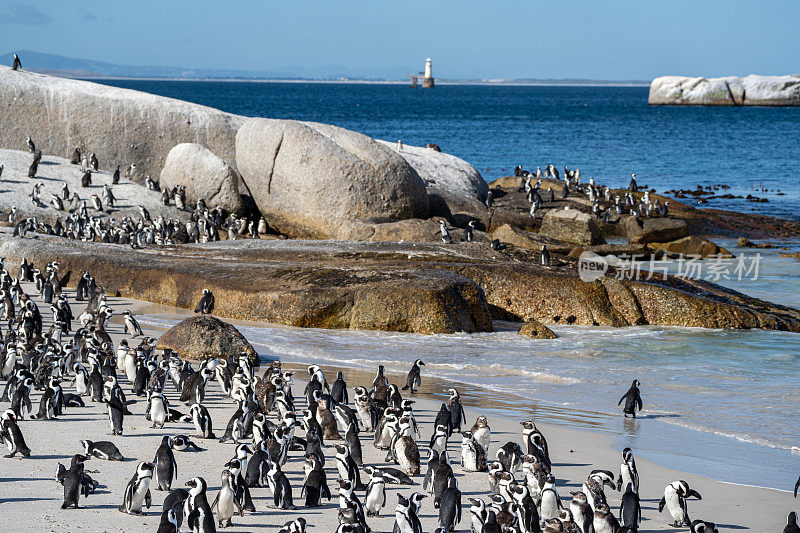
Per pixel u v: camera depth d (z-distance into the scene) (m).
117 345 26.39
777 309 35.66
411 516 12.84
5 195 47.12
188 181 52.72
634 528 13.66
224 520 13.34
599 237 50.16
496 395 23.38
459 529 13.65
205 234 47.66
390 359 27.33
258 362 25.92
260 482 15.27
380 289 31.95
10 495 13.96
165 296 34.72
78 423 18.64
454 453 18.00
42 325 29.03
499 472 14.84
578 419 21.16
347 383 23.86
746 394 23.95
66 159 54.78
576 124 187.50
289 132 50.31
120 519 13.02
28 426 18.23
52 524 12.68
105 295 35.25
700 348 29.98
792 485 16.67
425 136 145.38
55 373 22.05
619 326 33.88
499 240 44.19
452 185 60.00
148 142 58.88
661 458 18.12
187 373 22.02
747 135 158.00
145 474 13.21
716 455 18.47
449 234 42.44
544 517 13.98
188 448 16.94
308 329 31.45
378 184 49.66
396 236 46.03
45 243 39.06
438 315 31.42
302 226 50.34
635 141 142.62
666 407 22.48
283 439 16.12
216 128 60.16
